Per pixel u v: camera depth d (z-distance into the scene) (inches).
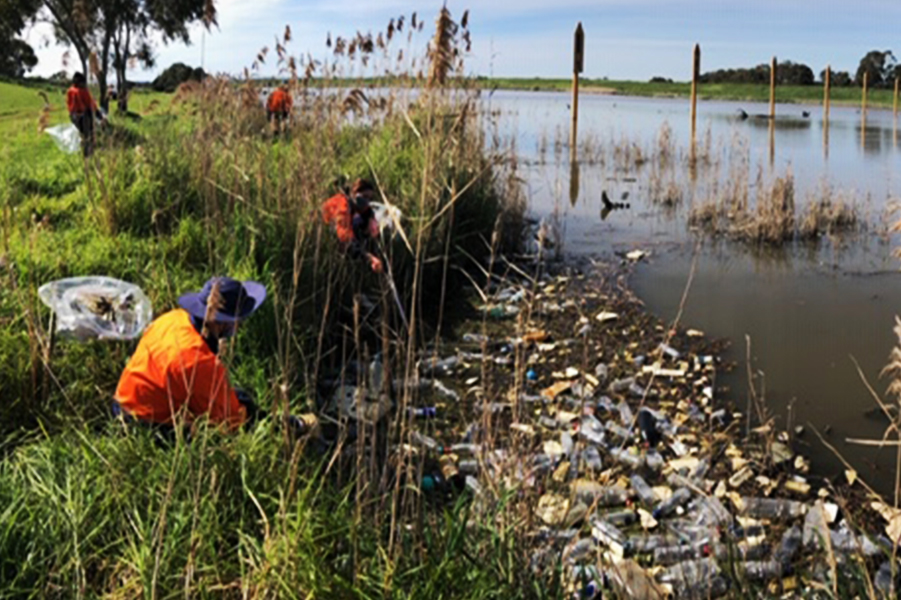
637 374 333.4
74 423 236.2
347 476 228.4
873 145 1194.6
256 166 401.1
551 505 212.8
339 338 345.4
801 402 323.3
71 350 264.8
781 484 263.0
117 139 515.8
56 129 607.8
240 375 282.0
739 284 485.7
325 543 167.0
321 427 269.0
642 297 458.6
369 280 387.2
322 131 442.9
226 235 372.2
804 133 1402.6
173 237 370.6
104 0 1190.9
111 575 160.9
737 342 388.2
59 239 369.1
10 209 378.9
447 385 334.0
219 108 497.7
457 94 490.9
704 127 1502.2
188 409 209.8
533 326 405.1
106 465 187.3
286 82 498.6
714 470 270.5
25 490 178.7
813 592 190.7
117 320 268.2
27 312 247.0
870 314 430.0
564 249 560.1
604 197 700.7
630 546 227.5
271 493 183.8
